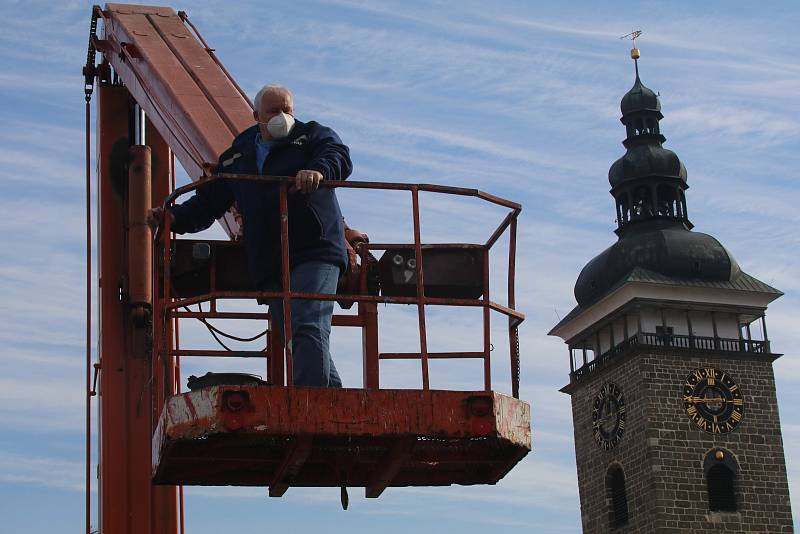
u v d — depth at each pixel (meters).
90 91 18.88
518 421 10.70
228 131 15.88
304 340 10.98
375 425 10.08
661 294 90.19
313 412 9.98
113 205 17.52
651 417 85.75
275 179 10.95
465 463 12.04
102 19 18.86
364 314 14.41
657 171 98.81
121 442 16.25
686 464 85.31
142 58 17.45
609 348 92.19
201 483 11.62
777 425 87.38
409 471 12.29
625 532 87.06
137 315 16.61
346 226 13.79
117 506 16.02
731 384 87.50
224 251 13.27
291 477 11.17
